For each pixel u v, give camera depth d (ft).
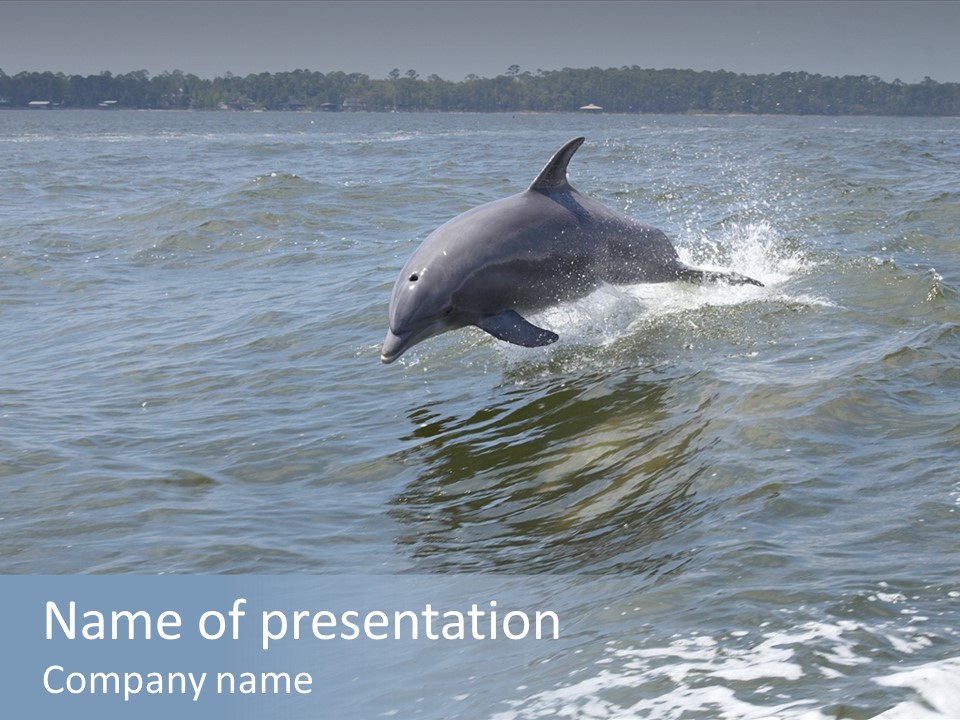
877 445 22.59
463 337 34.96
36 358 37.52
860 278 37.45
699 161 120.98
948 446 22.15
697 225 58.44
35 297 47.98
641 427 25.96
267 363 34.73
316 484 25.21
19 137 262.47
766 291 36.99
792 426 23.80
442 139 249.96
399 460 26.21
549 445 26.02
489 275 31.89
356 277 46.75
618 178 93.66
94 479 25.63
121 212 71.00
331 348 35.81
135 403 31.73
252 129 395.14
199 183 96.22
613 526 21.08
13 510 24.02
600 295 35.29
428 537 21.94
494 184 85.40
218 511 23.70
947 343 29.19
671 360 30.78
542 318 34.86
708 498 21.07
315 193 75.92
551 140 235.40
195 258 56.03
